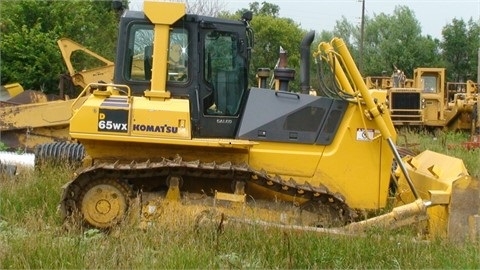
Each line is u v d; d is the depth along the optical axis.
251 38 8.96
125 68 8.73
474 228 7.83
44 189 9.44
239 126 8.71
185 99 8.62
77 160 10.83
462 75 56.53
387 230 7.76
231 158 8.59
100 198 8.17
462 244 7.61
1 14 26.11
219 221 7.73
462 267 6.94
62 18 26.81
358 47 55.03
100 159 8.54
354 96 8.62
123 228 7.85
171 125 8.29
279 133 8.62
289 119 8.64
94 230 7.78
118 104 8.32
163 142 8.27
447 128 27.42
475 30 56.16
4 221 8.17
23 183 9.74
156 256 6.96
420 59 53.28
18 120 13.80
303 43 9.09
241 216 8.10
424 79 28.52
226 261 6.94
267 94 8.72
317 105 8.67
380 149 8.67
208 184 8.52
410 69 53.03
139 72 8.73
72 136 8.24
